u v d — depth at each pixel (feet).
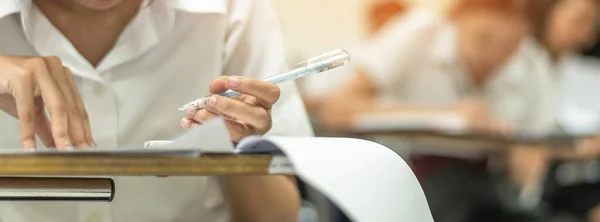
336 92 6.69
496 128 5.65
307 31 8.51
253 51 3.05
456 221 5.53
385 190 1.75
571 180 6.40
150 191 2.84
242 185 2.97
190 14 2.94
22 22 2.67
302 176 1.67
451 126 5.19
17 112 2.20
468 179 5.64
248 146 1.79
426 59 6.59
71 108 2.19
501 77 6.75
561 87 7.30
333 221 3.99
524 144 5.36
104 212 2.77
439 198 5.54
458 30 6.63
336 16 8.48
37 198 1.83
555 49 7.25
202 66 2.97
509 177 5.92
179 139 1.81
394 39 6.65
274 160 1.77
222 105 2.14
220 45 3.01
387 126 5.09
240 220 3.05
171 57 2.91
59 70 2.24
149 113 2.87
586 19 7.32
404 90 6.63
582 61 7.47
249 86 2.15
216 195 3.00
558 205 6.34
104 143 2.76
